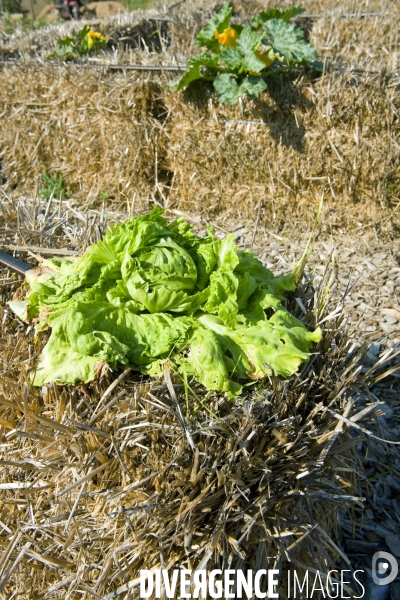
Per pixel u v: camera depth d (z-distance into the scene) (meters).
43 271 1.18
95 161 2.18
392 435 1.33
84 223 1.43
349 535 1.20
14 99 2.25
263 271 1.17
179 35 3.18
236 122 1.94
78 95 2.11
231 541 0.95
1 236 1.33
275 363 1.02
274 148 1.94
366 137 1.87
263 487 0.97
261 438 0.99
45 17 6.47
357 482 1.18
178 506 0.96
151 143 2.08
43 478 1.03
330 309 1.30
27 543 1.00
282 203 1.99
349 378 1.04
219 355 1.02
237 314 1.08
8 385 1.08
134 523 0.96
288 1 3.82
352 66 1.91
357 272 1.79
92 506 0.99
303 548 1.04
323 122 1.87
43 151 2.28
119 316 1.05
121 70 2.10
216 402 1.00
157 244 1.10
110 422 0.99
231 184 2.03
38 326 1.07
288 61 1.87
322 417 1.01
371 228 1.94
